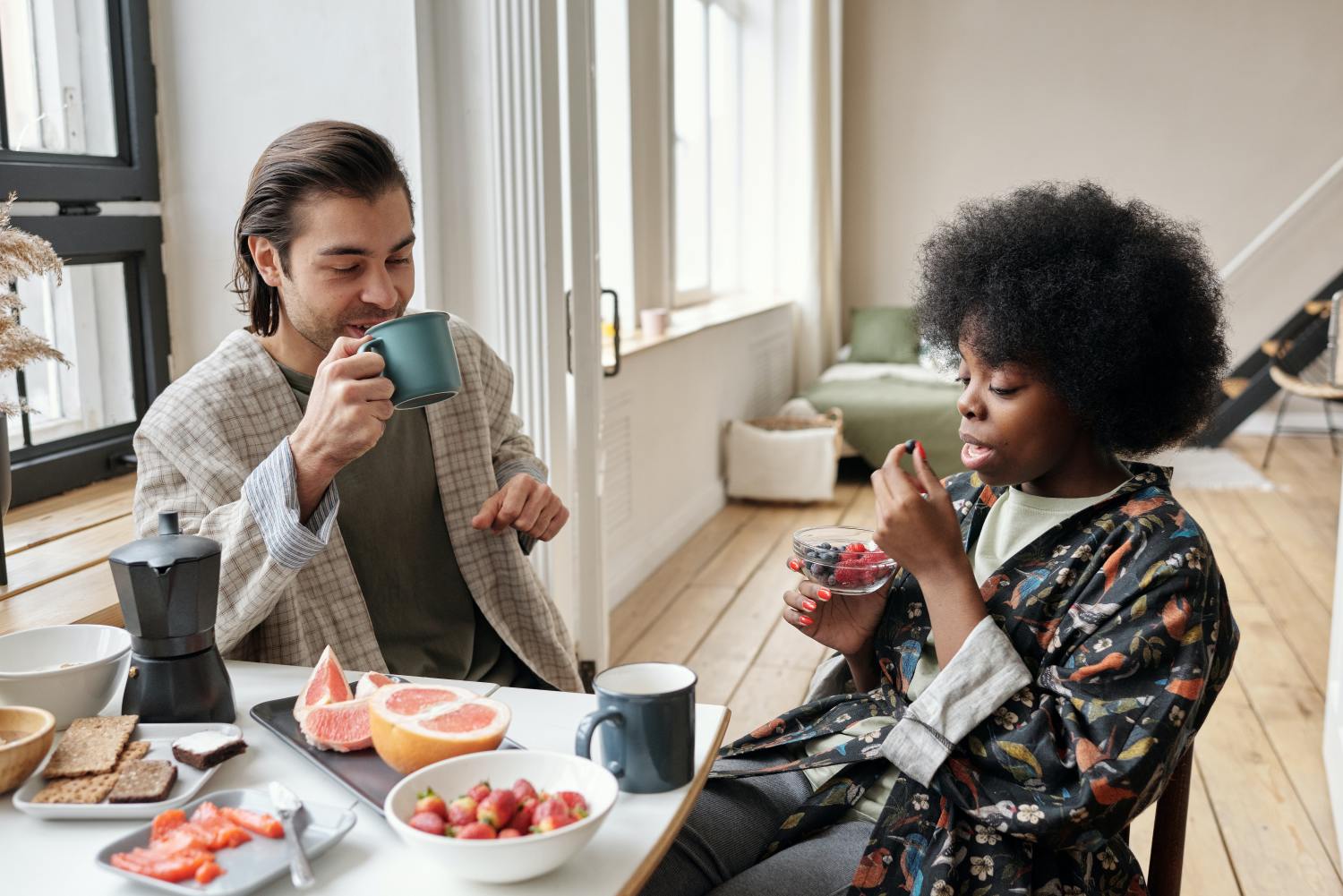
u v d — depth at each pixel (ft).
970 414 3.73
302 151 4.42
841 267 23.32
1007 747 3.34
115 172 6.59
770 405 19.25
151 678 3.54
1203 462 19.10
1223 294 3.80
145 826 2.90
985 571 3.91
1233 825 7.57
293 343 4.84
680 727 3.17
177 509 4.42
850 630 4.18
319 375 3.92
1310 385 17.89
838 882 3.62
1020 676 3.44
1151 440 3.69
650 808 3.10
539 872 2.69
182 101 6.89
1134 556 3.51
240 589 4.12
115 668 3.59
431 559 5.21
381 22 6.59
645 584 12.94
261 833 2.90
